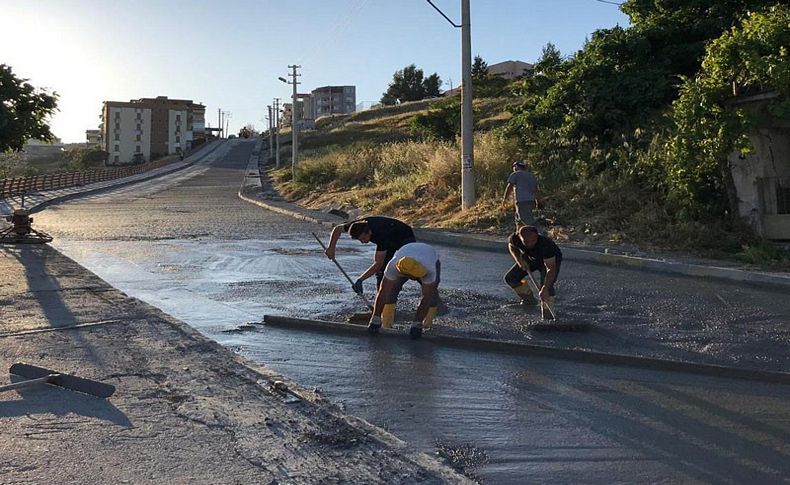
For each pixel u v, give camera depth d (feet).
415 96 422.82
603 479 13.30
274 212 90.17
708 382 19.60
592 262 42.34
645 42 65.72
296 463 12.80
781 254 40.96
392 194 80.12
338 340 24.14
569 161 63.46
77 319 24.08
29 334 21.89
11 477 11.85
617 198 52.85
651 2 73.97
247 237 58.90
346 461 13.01
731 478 13.39
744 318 26.99
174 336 21.86
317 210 88.48
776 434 15.67
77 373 17.83
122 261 43.83
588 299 30.91
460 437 15.46
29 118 54.03
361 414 16.93
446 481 12.31
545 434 15.64
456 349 23.06
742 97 44.78
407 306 29.58
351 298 31.78
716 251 42.60
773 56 41.55
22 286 30.86
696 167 47.11
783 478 13.41
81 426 14.26
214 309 29.35
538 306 29.55
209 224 71.92
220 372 18.28
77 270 36.17
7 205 103.19
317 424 14.89
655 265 39.27
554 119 70.13
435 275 24.21
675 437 15.48
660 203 51.26
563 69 72.95
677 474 13.56
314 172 122.93
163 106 478.59
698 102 45.70
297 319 26.09
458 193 68.39
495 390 18.80
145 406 15.55
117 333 22.13
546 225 53.52
